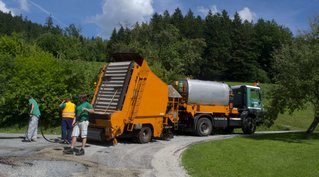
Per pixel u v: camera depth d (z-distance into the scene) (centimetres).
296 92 1977
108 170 1004
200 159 1223
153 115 1650
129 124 1534
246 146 1582
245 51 9569
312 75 1906
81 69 2352
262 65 9950
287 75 1980
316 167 1156
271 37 9862
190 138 1916
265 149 1512
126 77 1527
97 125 1492
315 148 1580
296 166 1164
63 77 2272
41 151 1220
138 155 1278
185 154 1316
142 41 7256
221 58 9775
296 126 3200
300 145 1677
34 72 2248
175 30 7481
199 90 2066
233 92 2422
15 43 4694
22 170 917
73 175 916
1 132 2062
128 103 1519
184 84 2048
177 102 1930
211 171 1048
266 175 1027
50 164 1014
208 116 2119
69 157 1153
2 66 2448
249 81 9456
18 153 1160
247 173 1041
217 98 2150
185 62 7069
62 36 8338
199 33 10412
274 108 2131
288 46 2042
